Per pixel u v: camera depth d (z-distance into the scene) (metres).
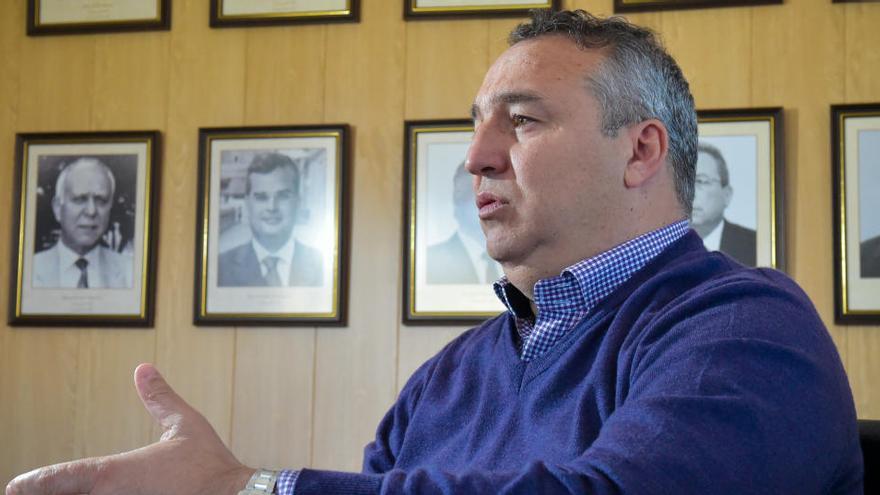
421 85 2.84
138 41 2.99
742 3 2.68
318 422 2.80
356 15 2.87
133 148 2.94
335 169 2.83
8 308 2.95
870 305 2.57
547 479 0.81
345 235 2.81
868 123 2.61
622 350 1.05
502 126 1.22
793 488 0.85
